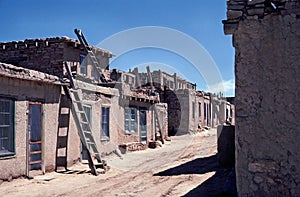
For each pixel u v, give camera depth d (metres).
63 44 17.53
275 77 5.89
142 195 8.70
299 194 5.70
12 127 10.29
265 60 5.96
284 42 5.88
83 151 14.66
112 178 11.45
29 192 9.08
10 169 10.11
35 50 17.88
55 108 12.50
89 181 10.85
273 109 5.88
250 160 5.96
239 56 6.08
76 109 13.40
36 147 11.41
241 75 6.05
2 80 9.88
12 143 10.27
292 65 5.82
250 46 6.04
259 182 5.90
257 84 5.97
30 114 11.13
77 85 13.76
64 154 12.99
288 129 5.80
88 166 13.60
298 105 5.76
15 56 18.12
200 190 8.80
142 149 20.33
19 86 10.61
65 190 9.43
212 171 11.47
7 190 9.20
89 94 14.96
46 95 11.98
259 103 5.95
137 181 10.79
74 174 12.01
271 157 5.87
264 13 5.99
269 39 5.96
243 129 6.01
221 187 8.88
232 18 6.12
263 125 5.92
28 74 10.75
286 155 5.79
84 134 12.98
